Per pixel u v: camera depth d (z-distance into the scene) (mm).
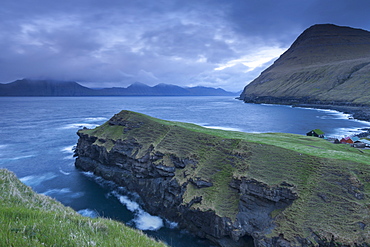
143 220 47875
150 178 56656
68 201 55094
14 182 25219
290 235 32031
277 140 60438
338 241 29578
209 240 41094
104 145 70875
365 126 143625
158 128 71312
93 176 69438
